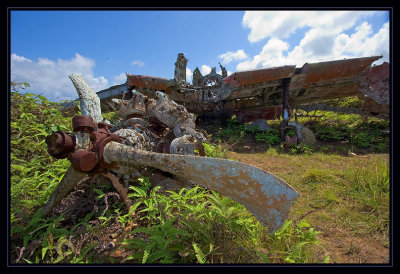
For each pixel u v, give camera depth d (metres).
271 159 6.07
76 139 2.13
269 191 1.74
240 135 8.84
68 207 2.50
